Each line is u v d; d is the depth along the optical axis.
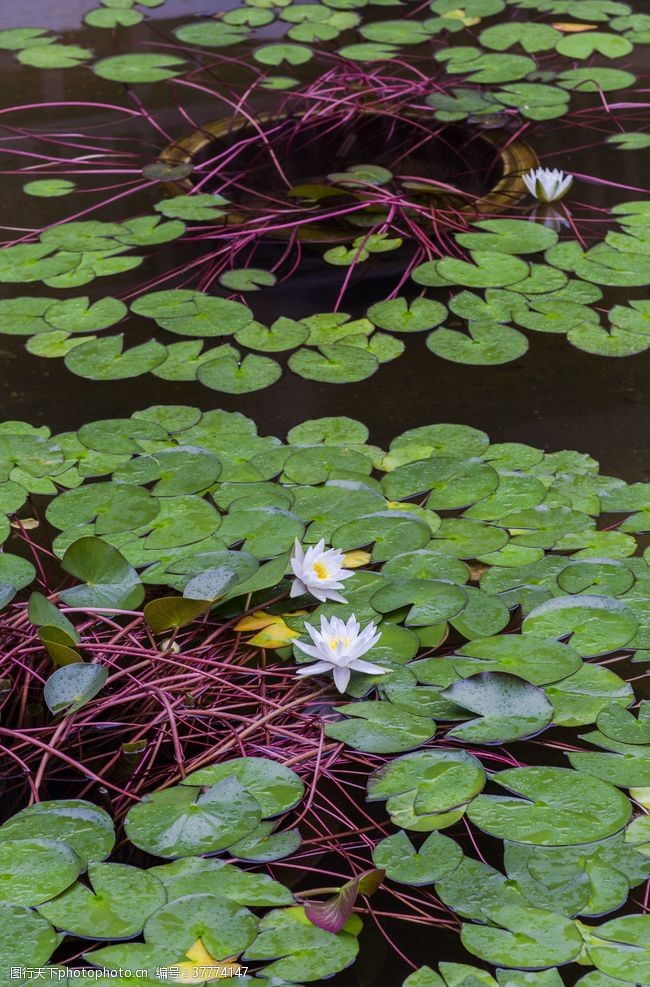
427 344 5.80
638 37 7.59
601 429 5.57
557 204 6.25
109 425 5.57
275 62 7.04
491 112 6.57
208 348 5.80
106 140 6.56
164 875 4.88
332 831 4.95
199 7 8.19
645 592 5.21
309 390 5.68
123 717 5.10
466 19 7.89
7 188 6.36
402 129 6.61
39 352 5.78
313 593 5.20
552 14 7.96
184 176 6.35
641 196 6.26
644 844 4.91
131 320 5.88
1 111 6.85
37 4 8.20
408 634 5.15
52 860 4.88
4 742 5.07
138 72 7.02
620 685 5.10
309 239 6.15
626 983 4.78
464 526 5.32
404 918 4.87
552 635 5.15
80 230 6.18
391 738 5.03
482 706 5.05
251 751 5.05
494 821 4.93
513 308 5.88
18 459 5.48
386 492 5.39
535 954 4.81
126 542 5.29
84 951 4.81
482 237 6.10
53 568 5.30
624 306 5.89
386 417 5.61
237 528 5.30
